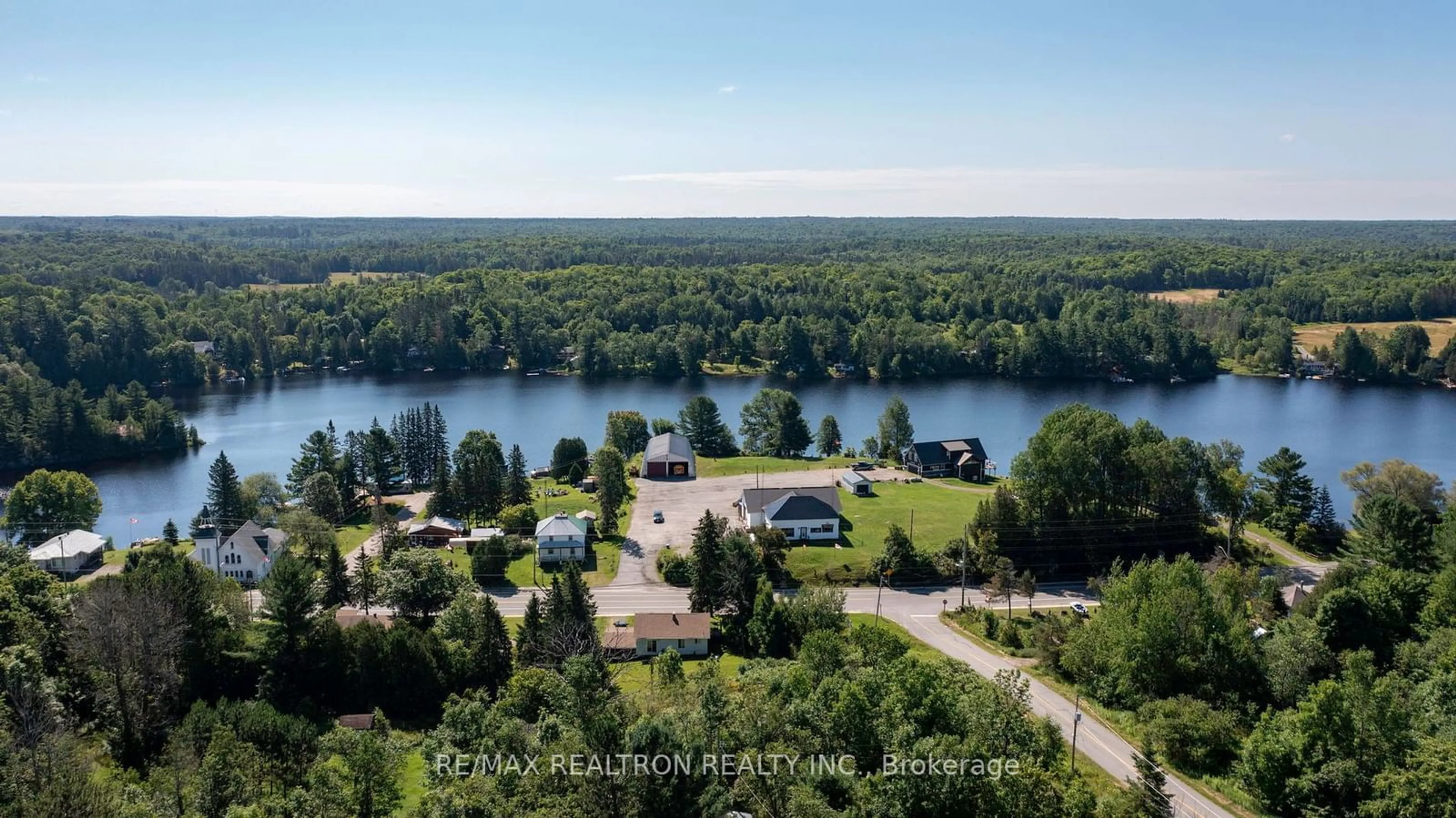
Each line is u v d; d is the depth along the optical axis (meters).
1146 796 50.31
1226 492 111.81
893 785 46.06
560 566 103.50
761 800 44.72
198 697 69.56
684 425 162.00
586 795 43.75
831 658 65.88
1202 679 68.62
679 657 75.00
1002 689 60.56
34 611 68.81
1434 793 48.84
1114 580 86.31
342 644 73.44
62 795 44.31
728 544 92.75
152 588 68.44
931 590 99.56
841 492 127.25
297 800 47.41
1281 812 54.66
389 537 104.75
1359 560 97.50
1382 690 55.56
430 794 46.94
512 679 67.38
